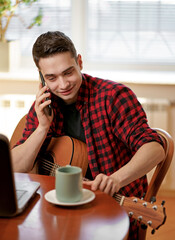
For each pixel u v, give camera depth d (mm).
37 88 2961
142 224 1138
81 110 1588
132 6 3021
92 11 3068
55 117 1638
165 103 2793
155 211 1132
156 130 1560
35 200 1090
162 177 1446
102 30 3098
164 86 2844
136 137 1453
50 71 1445
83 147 1579
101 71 3117
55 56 1426
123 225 945
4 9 2789
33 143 1514
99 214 1004
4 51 2871
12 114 2928
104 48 3133
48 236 892
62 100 1637
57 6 3088
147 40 3078
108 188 1214
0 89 2984
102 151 1563
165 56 3094
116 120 1528
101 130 1560
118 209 1035
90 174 1624
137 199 1175
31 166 1528
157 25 3037
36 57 1475
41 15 2955
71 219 975
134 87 2871
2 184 936
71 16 3092
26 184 1164
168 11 2998
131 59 3129
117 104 1531
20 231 916
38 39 1470
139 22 3047
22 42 3182
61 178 1030
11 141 1854
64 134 1677
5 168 915
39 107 1504
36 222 958
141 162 1352
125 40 3098
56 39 1432
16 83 2967
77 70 1486
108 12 3059
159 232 2395
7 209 962
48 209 1030
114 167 1560
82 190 1080
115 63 3141
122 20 3061
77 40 3121
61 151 1593
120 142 1583
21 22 3129
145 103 2812
